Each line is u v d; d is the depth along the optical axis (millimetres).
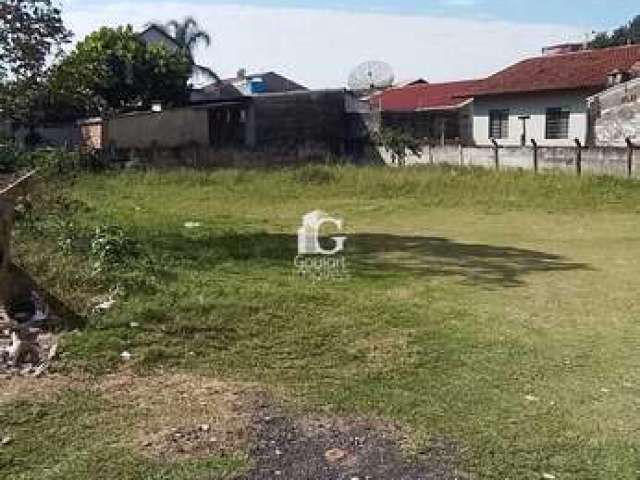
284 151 29141
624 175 19719
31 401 5234
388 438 4824
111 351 6105
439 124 32750
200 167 25078
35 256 8531
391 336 6820
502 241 12828
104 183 20594
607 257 11234
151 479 4281
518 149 22688
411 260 10828
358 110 33188
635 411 5309
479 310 7863
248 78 46406
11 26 11938
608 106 26125
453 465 4484
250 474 4359
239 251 10789
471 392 5586
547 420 5125
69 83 12617
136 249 9156
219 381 5703
